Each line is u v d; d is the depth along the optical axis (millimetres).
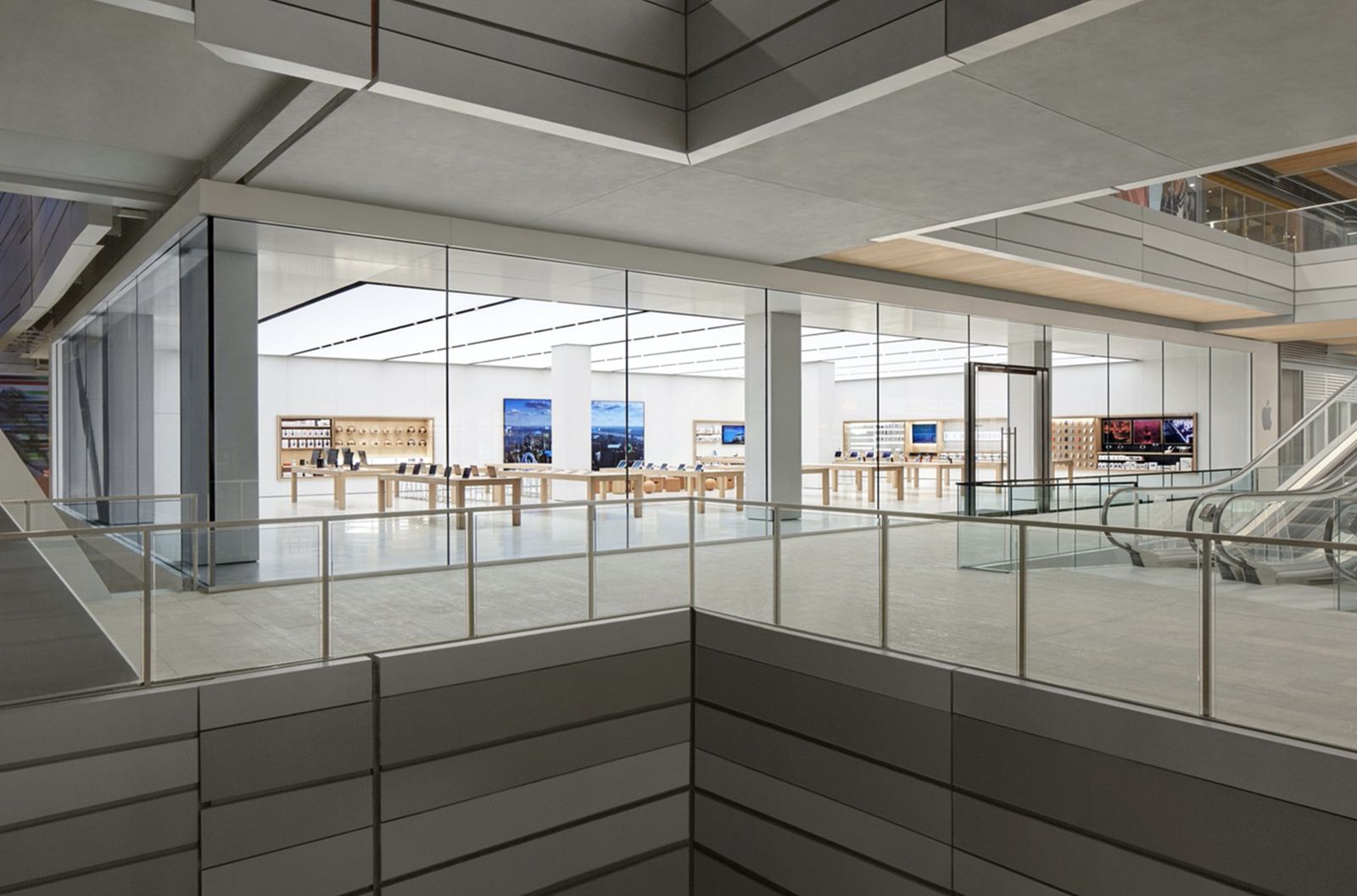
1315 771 3822
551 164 7562
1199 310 17406
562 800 6273
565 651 6281
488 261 9703
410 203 8711
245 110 7051
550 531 6383
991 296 14648
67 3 5461
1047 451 15492
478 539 6062
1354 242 17203
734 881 6598
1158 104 6305
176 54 6129
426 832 5652
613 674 6520
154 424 10086
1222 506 9484
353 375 8922
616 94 6727
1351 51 5480
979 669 5238
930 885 5340
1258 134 6902
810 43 6176
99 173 8789
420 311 9312
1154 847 4340
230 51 5191
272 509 8461
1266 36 5309
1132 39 5348
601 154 7297
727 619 6676
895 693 5512
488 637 6027
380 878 5484
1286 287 17734
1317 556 3920
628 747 6602
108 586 4766
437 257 9391
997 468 14688
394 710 5520
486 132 6793
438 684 5695
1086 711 4598
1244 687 4156
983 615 5266
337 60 5496
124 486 11672
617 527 6738
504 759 5988
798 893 6117
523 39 6262
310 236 8617
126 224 11445
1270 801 3959
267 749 5059
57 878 4445
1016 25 5016
